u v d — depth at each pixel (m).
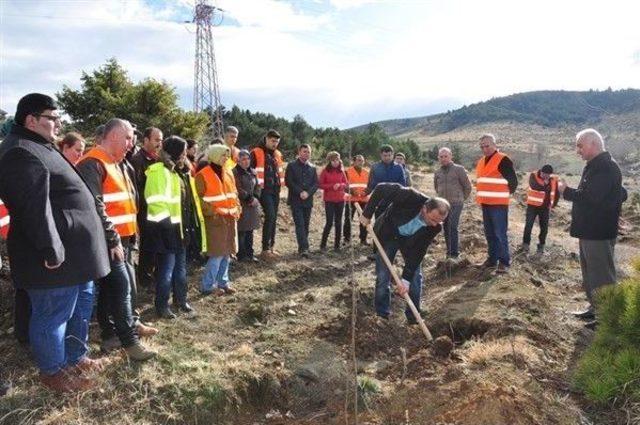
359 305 6.91
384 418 4.20
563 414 4.04
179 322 5.70
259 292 7.09
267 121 38.25
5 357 4.62
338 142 33.03
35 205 3.43
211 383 4.40
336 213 10.25
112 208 4.72
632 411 4.00
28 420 3.75
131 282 5.02
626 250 11.59
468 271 8.45
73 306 3.92
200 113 27.88
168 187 5.47
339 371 5.00
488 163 8.08
